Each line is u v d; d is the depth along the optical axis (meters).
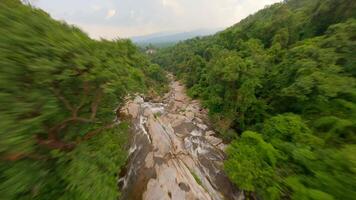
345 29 17.84
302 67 18.17
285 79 21.09
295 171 10.91
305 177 9.88
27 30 5.16
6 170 5.00
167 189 12.21
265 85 24.28
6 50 4.64
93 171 7.41
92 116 8.46
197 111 34.91
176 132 23.56
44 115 5.55
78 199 6.48
